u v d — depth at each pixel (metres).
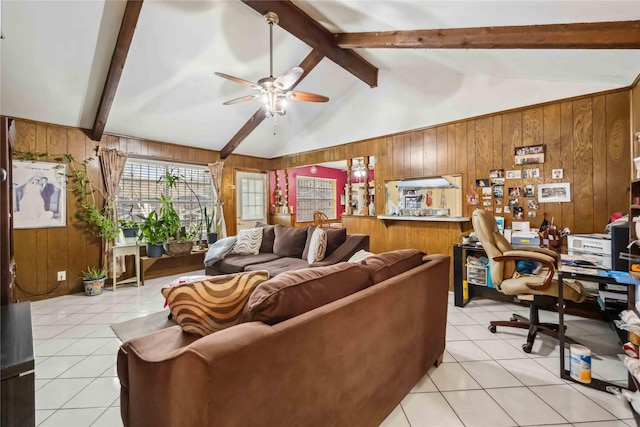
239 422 0.84
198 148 5.54
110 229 4.22
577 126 3.00
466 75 3.69
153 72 3.49
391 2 2.21
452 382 1.91
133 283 4.54
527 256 2.32
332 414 1.17
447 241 3.97
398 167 4.49
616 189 2.81
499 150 3.51
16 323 1.37
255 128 5.37
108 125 4.25
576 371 1.89
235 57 3.54
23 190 3.66
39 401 1.75
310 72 4.21
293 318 1.06
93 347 2.44
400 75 4.12
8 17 2.52
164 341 1.14
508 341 2.49
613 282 1.78
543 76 3.04
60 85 3.34
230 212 6.02
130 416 1.07
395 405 1.59
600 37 1.88
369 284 1.52
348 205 5.21
